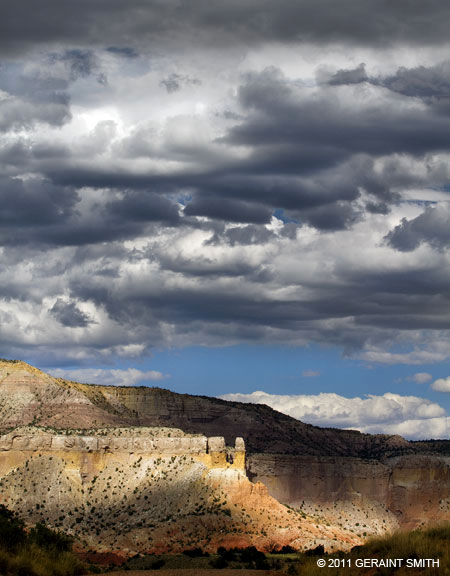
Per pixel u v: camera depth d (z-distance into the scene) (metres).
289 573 78.62
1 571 72.06
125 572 80.44
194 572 79.00
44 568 75.56
